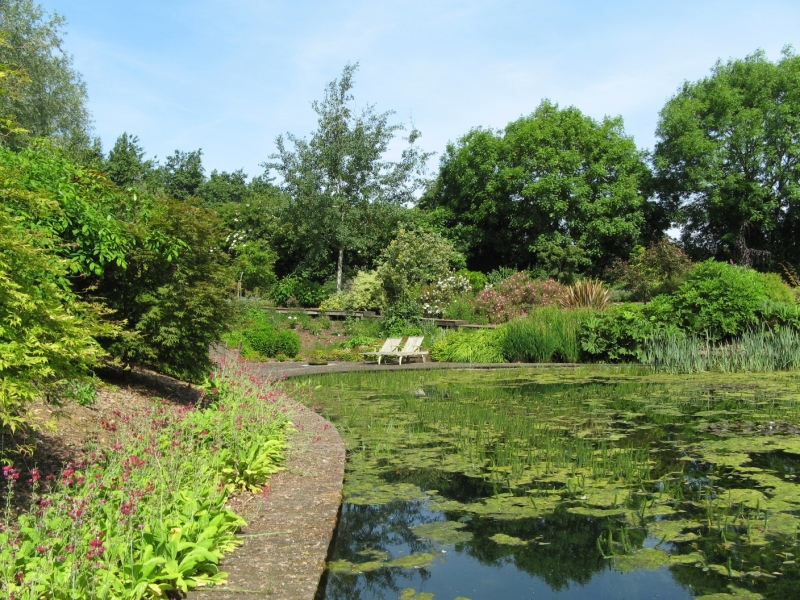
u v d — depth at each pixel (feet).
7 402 10.50
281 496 14.56
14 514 10.99
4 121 14.19
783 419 25.00
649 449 20.04
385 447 20.74
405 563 11.89
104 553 8.85
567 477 17.20
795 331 46.70
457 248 98.22
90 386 16.94
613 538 12.98
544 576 11.38
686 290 50.42
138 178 116.16
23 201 15.17
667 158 99.50
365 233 76.79
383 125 76.54
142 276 22.57
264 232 95.09
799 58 94.17
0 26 66.13
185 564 9.70
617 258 92.48
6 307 11.32
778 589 10.66
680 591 10.66
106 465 12.91
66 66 74.64
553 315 51.62
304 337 59.21
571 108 103.09
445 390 34.37
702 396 31.09
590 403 29.27
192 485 12.62
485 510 14.62
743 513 14.19
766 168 92.12
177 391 25.21
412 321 60.70
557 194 94.53
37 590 8.00
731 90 95.09
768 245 98.27
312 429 21.68
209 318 23.90
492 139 101.76
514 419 25.17
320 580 10.75
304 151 73.67
